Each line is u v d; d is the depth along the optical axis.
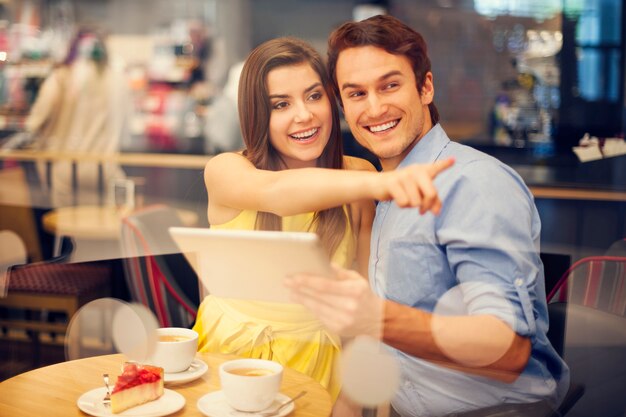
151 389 0.92
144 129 2.87
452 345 1.15
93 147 2.76
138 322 1.24
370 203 1.32
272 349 1.21
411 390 1.18
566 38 2.67
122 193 2.52
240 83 1.40
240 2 2.98
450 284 1.24
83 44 3.09
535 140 2.54
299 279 0.99
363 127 1.39
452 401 1.15
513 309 1.17
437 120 1.41
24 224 2.42
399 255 1.27
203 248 0.98
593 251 1.99
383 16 1.39
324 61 1.39
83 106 2.79
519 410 1.18
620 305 1.43
